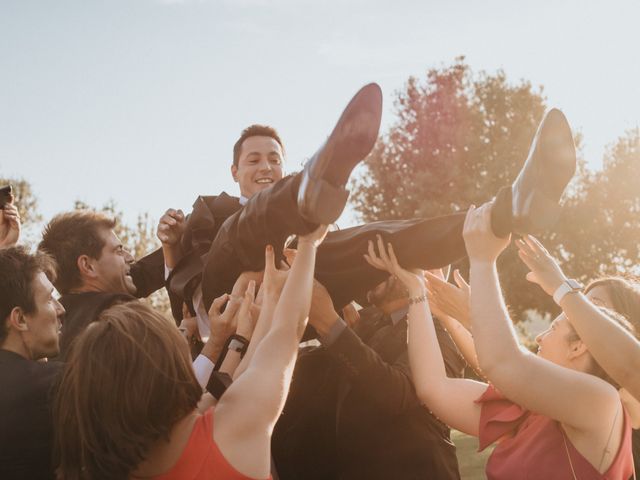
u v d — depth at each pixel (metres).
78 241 3.69
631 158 33.03
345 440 3.32
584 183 33.66
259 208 2.84
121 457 2.07
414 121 33.00
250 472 2.09
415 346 3.04
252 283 3.06
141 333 2.14
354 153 2.40
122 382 2.08
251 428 2.14
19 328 2.72
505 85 33.50
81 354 2.14
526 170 2.42
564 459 2.45
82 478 2.17
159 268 4.54
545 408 2.38
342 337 3.07
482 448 2.71
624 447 2.45
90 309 3.38
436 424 3.32
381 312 3.79
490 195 30.69
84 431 2.11
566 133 2.41
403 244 3.03
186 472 2.10
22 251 2.82
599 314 2.56
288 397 3.61
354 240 3.17
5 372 2.62
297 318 2.37
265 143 4.48
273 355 2.28
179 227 4.23
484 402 2.78
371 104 2.36
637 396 2.51
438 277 3.46
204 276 3.44
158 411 2.09
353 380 3.09
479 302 2.48
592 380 2.41
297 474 3.55
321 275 3.22
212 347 3.12
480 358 2.45
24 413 2.55
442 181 31.41
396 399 3.10
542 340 2.79
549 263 2.70
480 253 2.54
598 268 32.06
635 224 32.44
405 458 3.21
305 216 2.46
